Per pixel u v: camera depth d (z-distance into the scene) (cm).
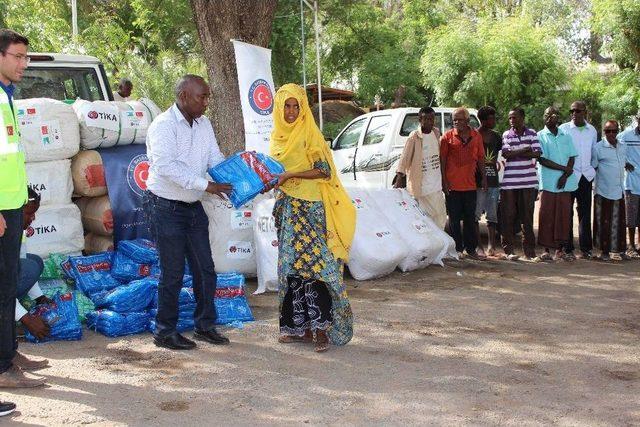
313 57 2880
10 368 472
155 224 554
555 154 913
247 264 781
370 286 781
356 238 802
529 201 925
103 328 597
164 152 529
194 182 528
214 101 896
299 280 557
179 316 610
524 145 912
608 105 2209
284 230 543
